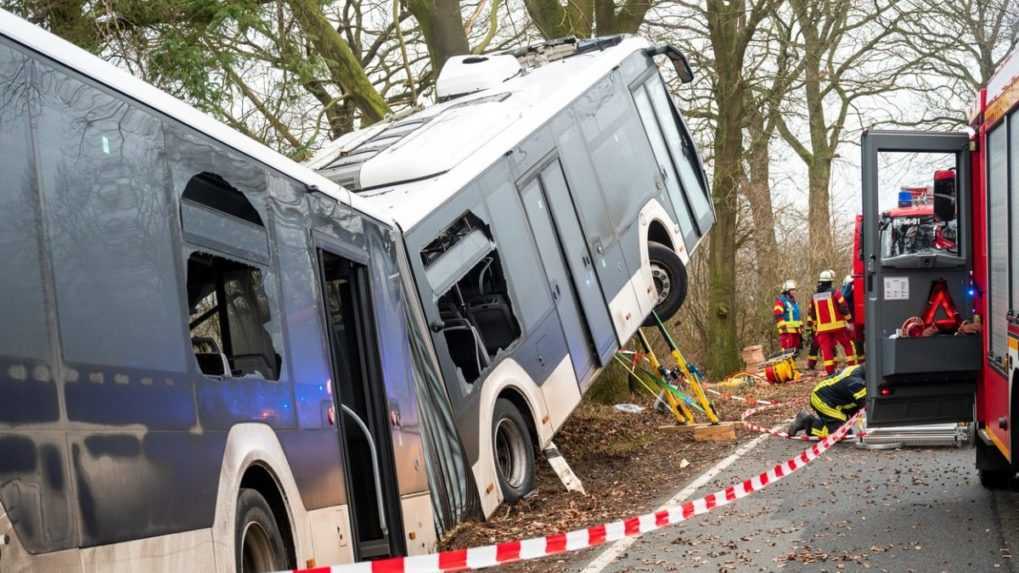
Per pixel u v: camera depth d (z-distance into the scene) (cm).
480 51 1998
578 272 1271
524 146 1227
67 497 404
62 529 398
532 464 1136
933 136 961
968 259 956
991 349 881
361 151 1231
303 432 647
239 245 600
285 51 1391
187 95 1240
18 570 372
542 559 862
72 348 423
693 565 774
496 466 1064
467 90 1419
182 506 488
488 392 1067
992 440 884
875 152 963
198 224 553
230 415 550
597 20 2238
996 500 927
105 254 459
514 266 1158
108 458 434
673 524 929
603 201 1354
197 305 568
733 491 873
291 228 686
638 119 1484
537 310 1181
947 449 1220
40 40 445
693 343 3916
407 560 556
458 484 961
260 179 646
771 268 3491
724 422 1529
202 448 514
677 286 1504
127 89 505
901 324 966
